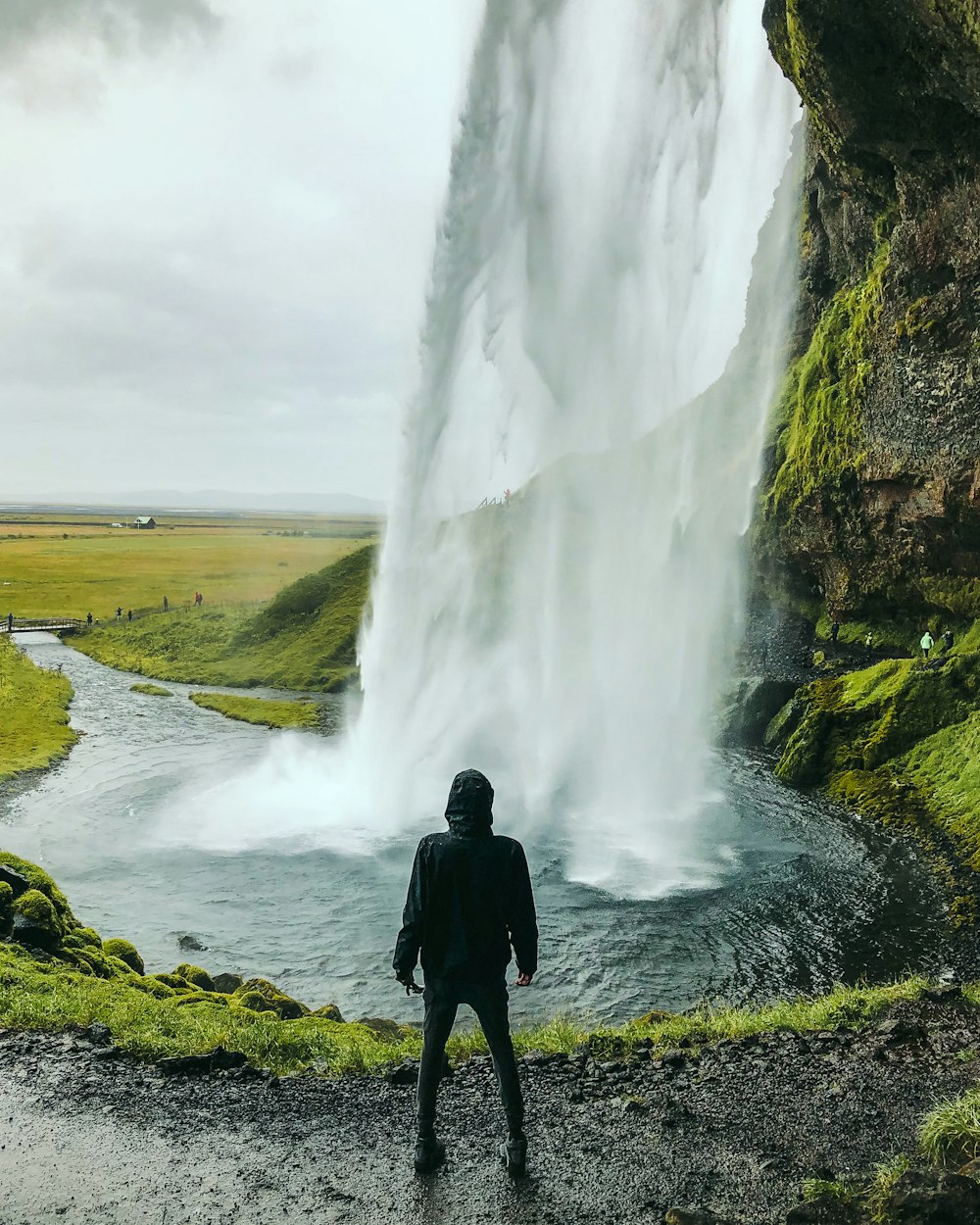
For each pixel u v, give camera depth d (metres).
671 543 49.06
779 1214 6.17
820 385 50.25
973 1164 6.13
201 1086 8.38
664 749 35.44
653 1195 6.45
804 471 49.28
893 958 18.25
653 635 43.12
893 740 32.03
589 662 40.06
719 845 25.66
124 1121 7.58
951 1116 7.10
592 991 16.78
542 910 20.66
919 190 33.62
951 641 38.00
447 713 35.44
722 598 51.28
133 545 181.12
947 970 17.61
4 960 11.68
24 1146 7.09
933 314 36.47
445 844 6.54
